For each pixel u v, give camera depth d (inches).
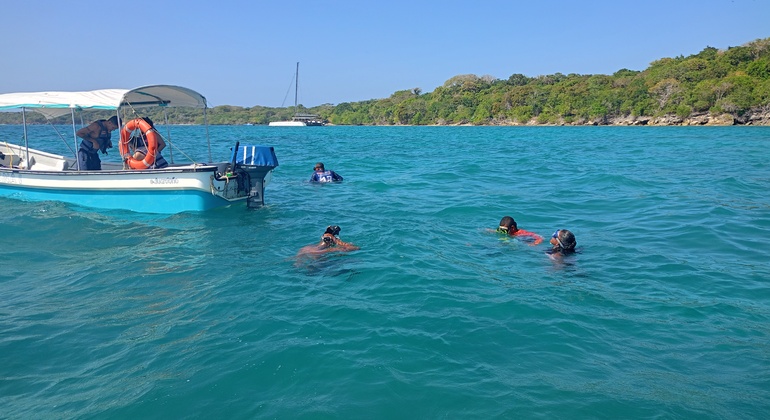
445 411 137.6
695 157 927.0
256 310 207.5
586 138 1784.0
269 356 167.9
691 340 180.7
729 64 3348.9
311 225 362.9
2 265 273.3
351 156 999.0
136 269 265.3
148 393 148.6
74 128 421.1
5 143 503.8
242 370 159.9
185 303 217.8
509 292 226.7
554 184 573.3
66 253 296.5
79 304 218.8
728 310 207.0
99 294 230.5
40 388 153.1
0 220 370.0
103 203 416.2
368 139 1860.2
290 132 2775.6
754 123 2886.3
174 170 393.7
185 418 136.7
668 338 182.1
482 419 133.9
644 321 196.4
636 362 165.2
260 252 294.2
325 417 135.1
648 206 431.5
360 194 503.8
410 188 545.0
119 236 333.1
